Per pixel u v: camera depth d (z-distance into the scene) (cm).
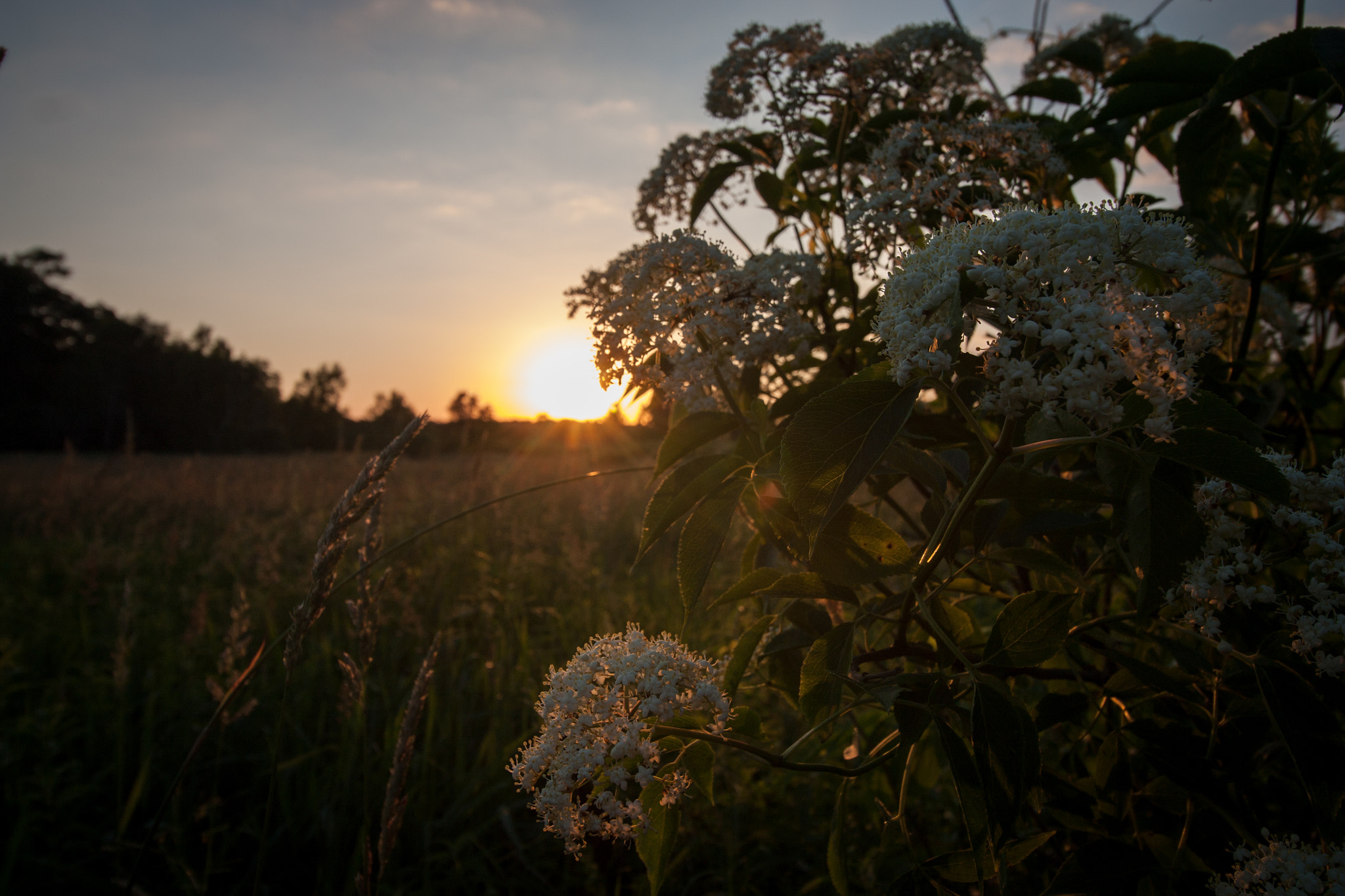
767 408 212
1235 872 148
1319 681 137
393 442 223
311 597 220
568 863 316
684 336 197
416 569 567
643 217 289
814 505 118
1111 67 286
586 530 788
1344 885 127
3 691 417
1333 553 140
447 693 423
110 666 430
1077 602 170
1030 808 154
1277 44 160
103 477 865
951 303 119
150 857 325
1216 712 157
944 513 158
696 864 315
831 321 252
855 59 254
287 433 8256
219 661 312
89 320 7438
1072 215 126
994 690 127
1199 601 148
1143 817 180
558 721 151
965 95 264
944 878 147
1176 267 125
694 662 157
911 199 197
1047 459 179
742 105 271
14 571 680
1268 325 254
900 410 118
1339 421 282
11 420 6531
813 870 292
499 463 988
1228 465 122
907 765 160
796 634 186
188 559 753
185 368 7875
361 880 211
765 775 331
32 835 322
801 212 262
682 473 187
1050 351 128
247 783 378
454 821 332
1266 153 250
